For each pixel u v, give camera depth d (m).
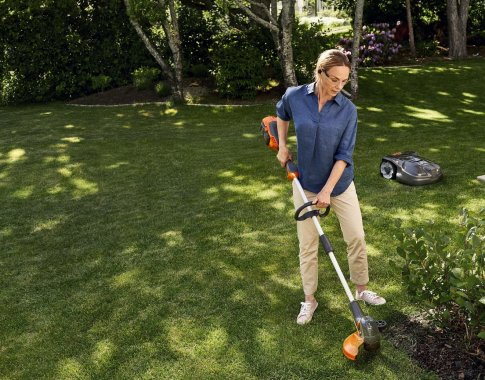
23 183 7.26
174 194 6.58
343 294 4.24
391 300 4.09
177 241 5.34
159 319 4.10
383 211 5.64
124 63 12.79
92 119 10.58
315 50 11.61
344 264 4.69
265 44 12.03
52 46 12.31
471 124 9.08
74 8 12.25
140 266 4.91
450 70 13.19
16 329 4.12
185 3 13.25
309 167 3.68
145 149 8.44
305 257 3.88
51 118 10.79
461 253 3.48
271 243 5.16
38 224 5.98
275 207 6.00
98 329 4.04
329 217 5.57
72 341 3.92
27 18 12.03
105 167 7.70
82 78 12.57
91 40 12.63
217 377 3.45
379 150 7.79
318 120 3.50
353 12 16.58
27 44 12.19
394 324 3.80
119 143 8.82
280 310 4.10
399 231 3.62
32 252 5.34
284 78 11.00
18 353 3.84
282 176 6.94
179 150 8.31
